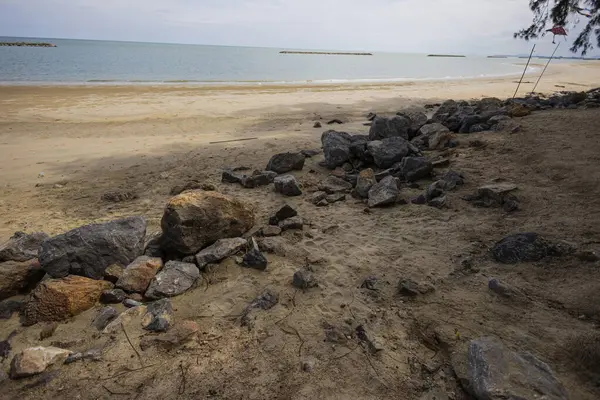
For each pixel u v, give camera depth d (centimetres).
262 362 321
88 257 448
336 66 5634
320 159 924
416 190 695
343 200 683
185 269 448
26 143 1130
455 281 418
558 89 2698
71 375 310
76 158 1002
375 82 3300
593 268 396
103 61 4603
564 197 568
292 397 286
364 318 369
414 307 380
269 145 1098
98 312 399
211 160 973
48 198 741
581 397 266
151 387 297
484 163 758
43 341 356
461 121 1046
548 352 309
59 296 391
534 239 445
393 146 809
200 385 298
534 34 1709
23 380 307
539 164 704
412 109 1786
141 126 1375
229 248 485
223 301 407
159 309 384
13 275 441
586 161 672
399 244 512
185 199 485
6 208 693
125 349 337
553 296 374
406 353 324
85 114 1538
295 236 546
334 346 335
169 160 981
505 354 288
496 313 361
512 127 936
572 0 1540
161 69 3850
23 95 1892
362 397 284
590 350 295
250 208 600
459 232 527
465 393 284
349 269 458
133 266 443
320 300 401
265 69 4450
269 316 377
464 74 4894
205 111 1670
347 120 1511
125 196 727
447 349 325
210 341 347
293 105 1884
